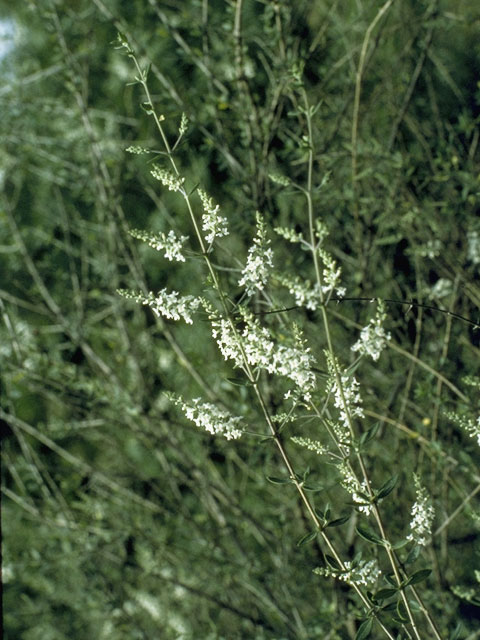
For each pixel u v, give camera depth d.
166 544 1.51
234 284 1.42
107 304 1.83
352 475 0.89
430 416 1.34
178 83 1.75
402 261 1.60
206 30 1.40
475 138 1.40
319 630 1.31
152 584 1.65
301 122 1.35
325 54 1.64
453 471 1.40
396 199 1.33
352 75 1.42
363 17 1.40
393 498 1.34
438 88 1.73
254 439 1.34
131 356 1.60
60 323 1.62
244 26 1.68
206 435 1.46
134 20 1.91
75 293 1.65
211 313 0.89
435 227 1.32
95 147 1.51
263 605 1.54
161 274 1.87
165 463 1.56
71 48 1.75
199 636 1.46
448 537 1.45
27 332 1.68
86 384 1.47
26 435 1.99
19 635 1.78
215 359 1.72
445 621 1.25
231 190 1.46
